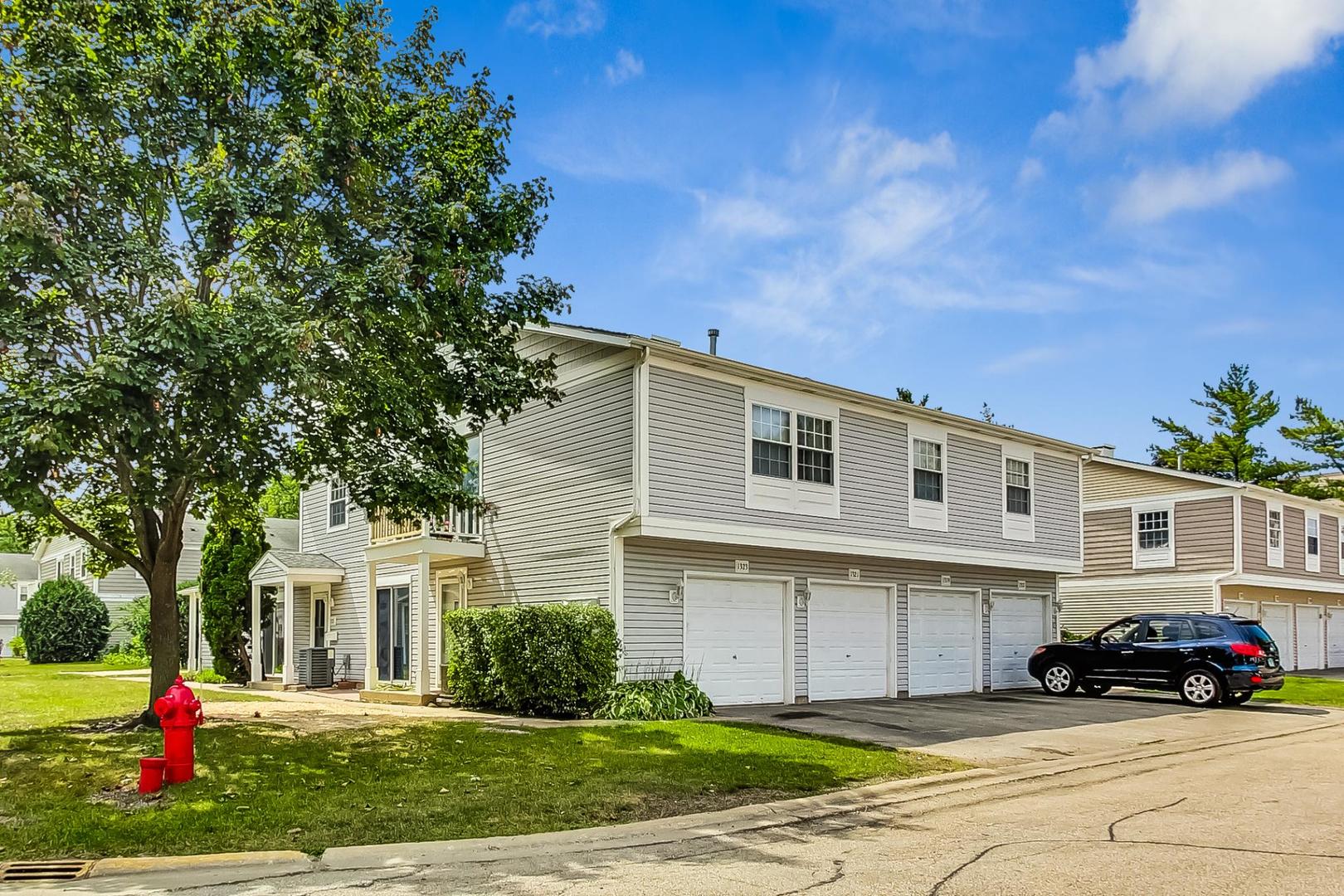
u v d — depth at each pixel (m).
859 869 7.09
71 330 10.72
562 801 9.14
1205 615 20.11
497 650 15.91
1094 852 7.47
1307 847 7.60
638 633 16.20
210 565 25.25
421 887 6.74
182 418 10.45
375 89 11.94
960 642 22.36
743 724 14.10
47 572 53.12
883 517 19.72
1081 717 16.75
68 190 10.23
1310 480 47.41
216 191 10.77
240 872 7.15
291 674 22.62
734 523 16.94
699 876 6.96
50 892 6.64
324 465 13.14
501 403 13.59
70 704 15.66
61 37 10.20
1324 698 21.36
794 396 18.30
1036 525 23.91
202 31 11.20
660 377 16.20
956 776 11.03
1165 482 30.86
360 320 11.19
